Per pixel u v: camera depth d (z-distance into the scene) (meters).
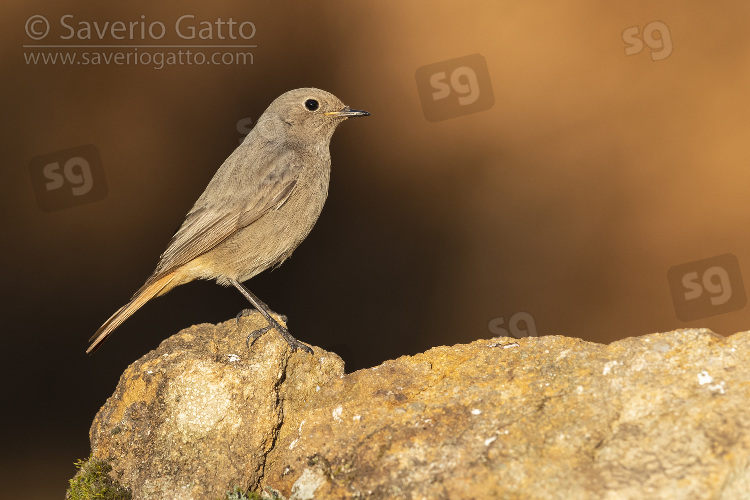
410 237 16.67
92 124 15.09
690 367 5.33
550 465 4.92
